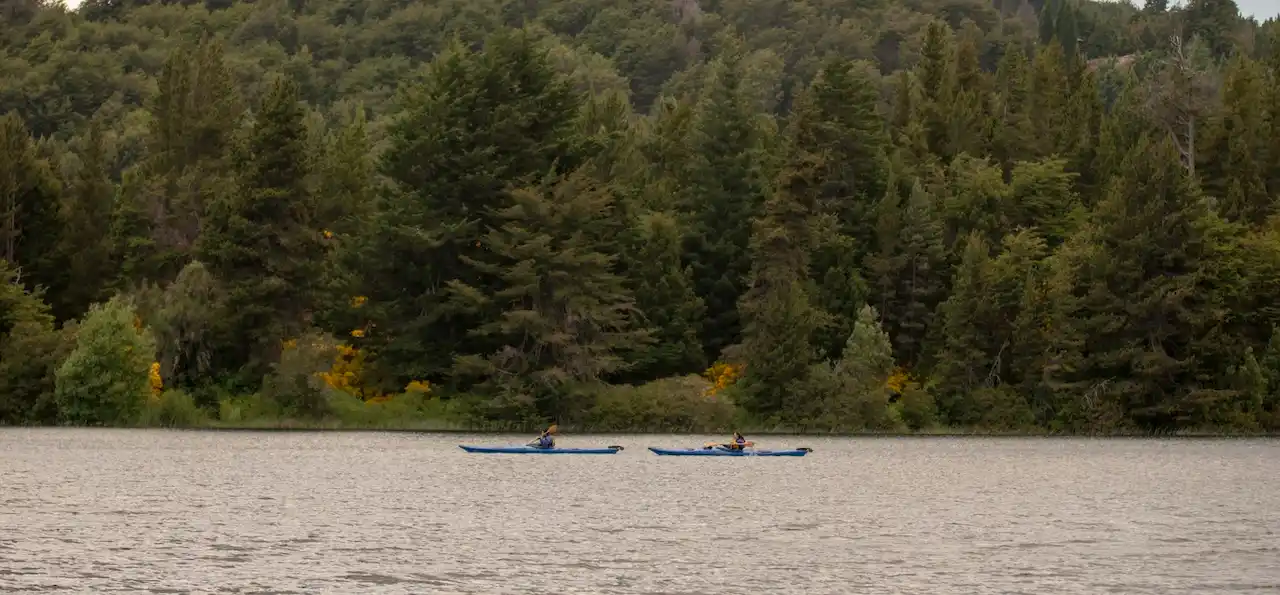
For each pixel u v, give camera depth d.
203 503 51.50
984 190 126.88
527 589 35.56
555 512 50.38
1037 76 156.12
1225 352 103.56
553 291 102.94
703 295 120.06
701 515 50.03
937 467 73.00
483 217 109.38
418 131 110.81
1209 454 84.12
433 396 105.44
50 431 89.06
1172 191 105.00
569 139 113.81
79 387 92.69
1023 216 131.62
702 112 132.38
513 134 110.81
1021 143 146.38
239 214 103.38
